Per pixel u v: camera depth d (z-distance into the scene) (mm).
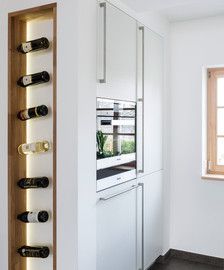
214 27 3170
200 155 3283
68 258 2016
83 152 2012
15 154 2201
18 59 2209
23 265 2248
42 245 2217
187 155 3340
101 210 2221
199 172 3291
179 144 3375
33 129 2234
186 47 3301
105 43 2197
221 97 3395
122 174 2486
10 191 2186
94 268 2137
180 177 3381
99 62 2145
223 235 3205
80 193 1993
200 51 3240
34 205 2240
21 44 2168
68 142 1997
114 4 2299
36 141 2225
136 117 2672
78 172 1975
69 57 1974
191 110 3305
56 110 2033
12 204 2188
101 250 2227
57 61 2018
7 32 2184
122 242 2506
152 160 2996
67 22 1972
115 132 2371
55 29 2018
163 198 3268
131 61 2564
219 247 3227
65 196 2018
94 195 2137
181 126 3357
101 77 2170
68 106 1989
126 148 2535
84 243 2039
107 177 2287
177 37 3338
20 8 2137
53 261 2076
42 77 2088
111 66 2285
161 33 3127
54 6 2014
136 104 2662
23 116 2172
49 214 2184
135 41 2619
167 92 3289
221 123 3406
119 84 2400
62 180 2025
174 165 3404
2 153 2221
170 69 3371
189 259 3354
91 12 2055
